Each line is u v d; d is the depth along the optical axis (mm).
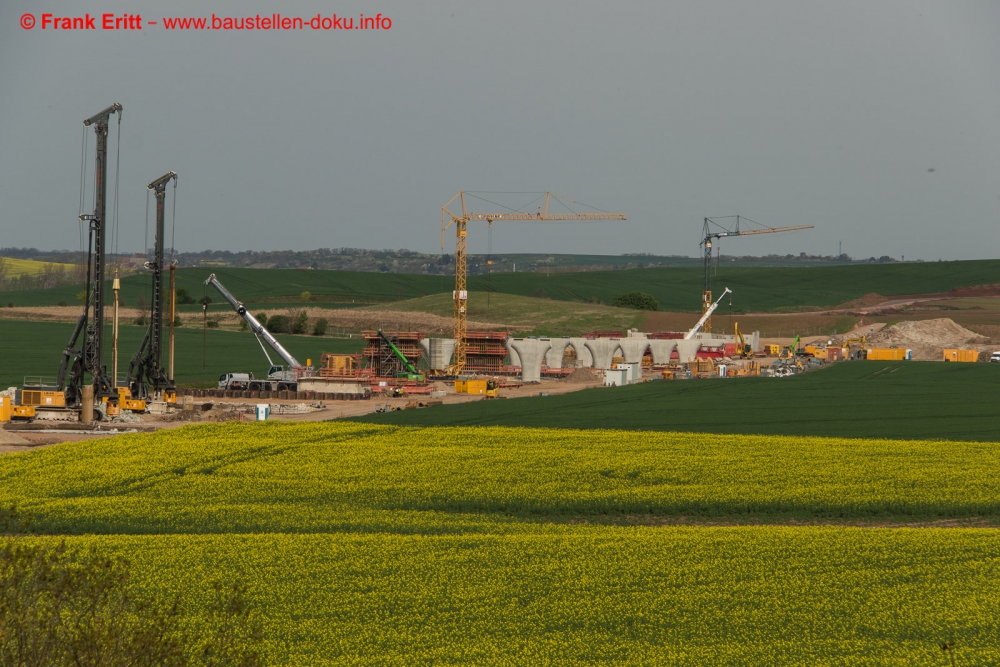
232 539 99562
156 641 53875
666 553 95250
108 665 52156
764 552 95625
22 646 51469
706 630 76500
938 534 101500
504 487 124375
